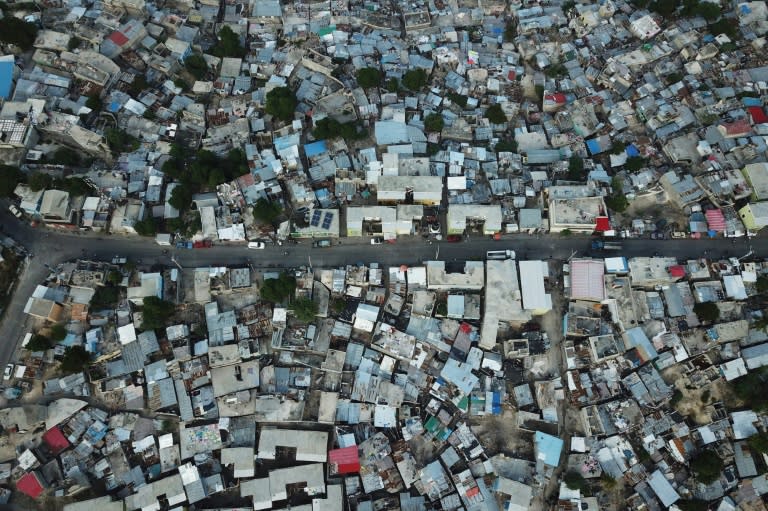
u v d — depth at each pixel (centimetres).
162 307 8806
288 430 8531
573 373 8888
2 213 9619
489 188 10050
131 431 8550
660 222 9825
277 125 10744
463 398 8769
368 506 8300
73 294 9019
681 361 9019
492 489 8412
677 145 10269
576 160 10112
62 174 9850
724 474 8456
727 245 9756
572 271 9225
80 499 8244
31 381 8688
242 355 8838
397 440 8638
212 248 9638
